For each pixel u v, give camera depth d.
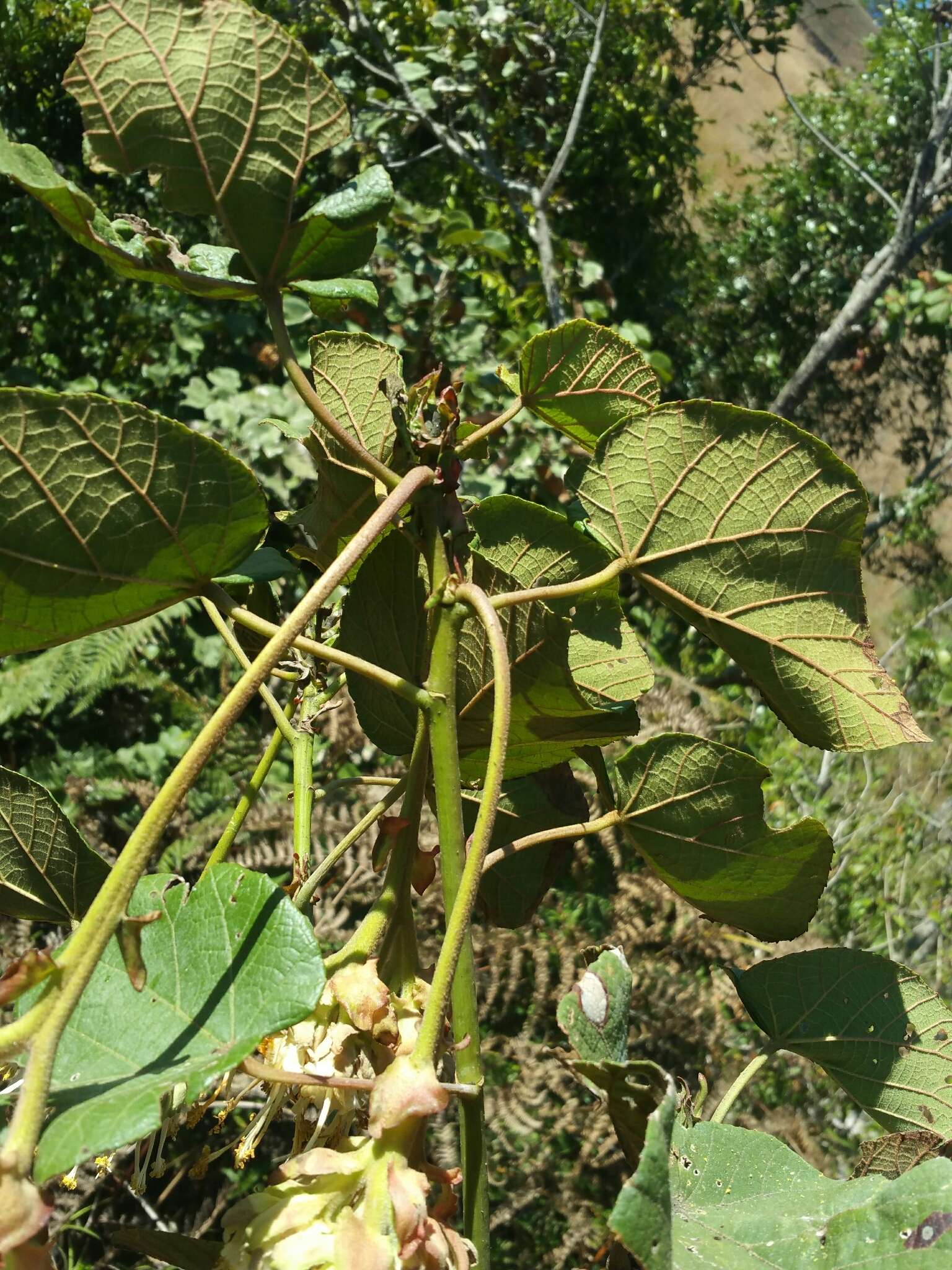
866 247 4.66
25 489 0.31
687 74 4.48
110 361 2.35
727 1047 1.28
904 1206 0.32
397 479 0.37
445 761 0.34
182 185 0.37
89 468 0.31
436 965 0.29
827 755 2.31
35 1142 0.22
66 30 2.59
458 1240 0.28
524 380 0.43
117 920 0.24
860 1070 0.45
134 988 0.27
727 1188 0.37
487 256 2.65
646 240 3.93
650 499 0.40
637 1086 0.29
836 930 1.96
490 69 2.85
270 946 0.29
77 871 0.40
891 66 4.76
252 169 0.36
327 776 1.36
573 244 3.42
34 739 1.72
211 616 0.48
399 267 1.93
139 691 1.77
